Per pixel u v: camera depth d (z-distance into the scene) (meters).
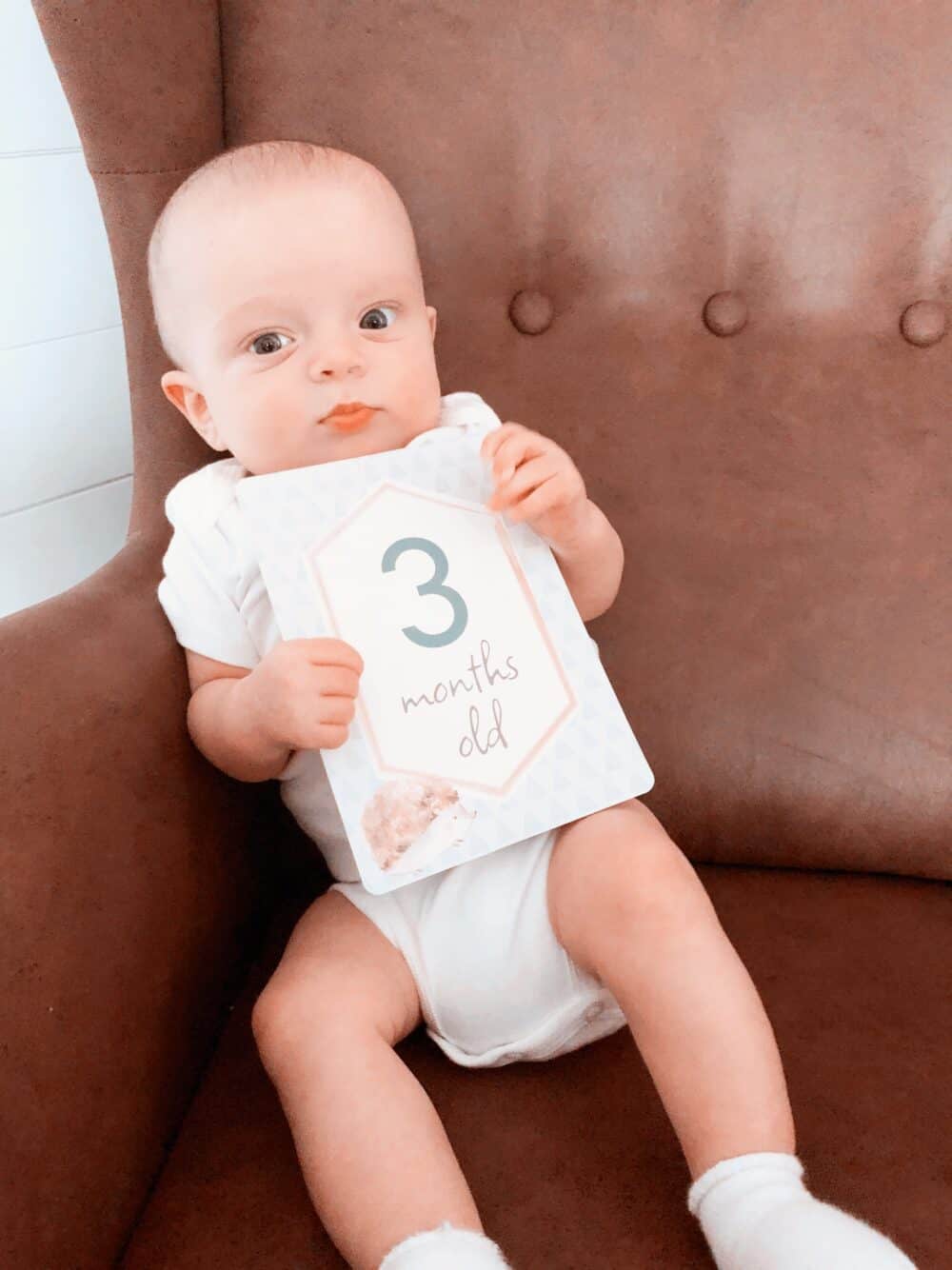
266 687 0.59
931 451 0.77
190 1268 0.53
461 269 0.81
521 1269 0.52
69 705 0.60
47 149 1.00
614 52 0.78
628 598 0.79
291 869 0.81
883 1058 0.62
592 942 0.59
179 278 0.68
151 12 0.75
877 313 0.79
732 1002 0.55
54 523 1.12
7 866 0.52
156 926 0.61
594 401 0.81
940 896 0.76
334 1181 0.53
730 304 0.79
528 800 0.62
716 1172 0.52
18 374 1.05
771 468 0.79
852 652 0.77
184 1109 0.63
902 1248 0.51
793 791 0.77
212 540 0.70
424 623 0.63
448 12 0.78
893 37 0.76
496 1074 0.63
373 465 0.66
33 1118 0.49
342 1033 0.58
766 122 0.77
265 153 0.69
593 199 0.80
